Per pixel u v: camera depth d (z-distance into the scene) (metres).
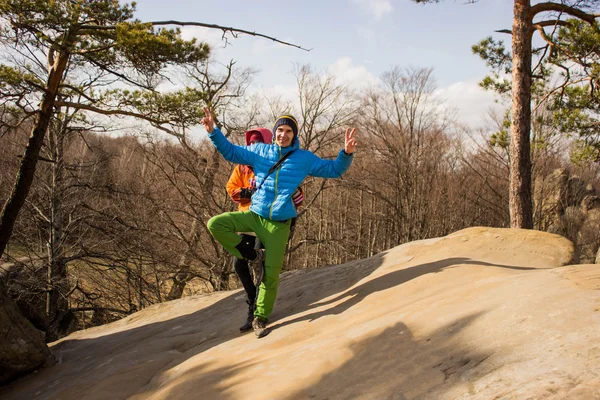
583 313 2.09
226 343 3.86
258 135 4.68
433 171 26.66
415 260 4.45
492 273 3.45
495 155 25.16
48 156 15.46
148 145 18.12
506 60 14.22
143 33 8.74
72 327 16.91
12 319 4.77
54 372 4.77
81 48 9.70
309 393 2.32
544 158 24.20
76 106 10.50
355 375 2.33
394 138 25.50
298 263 27.14
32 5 8.44
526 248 4.36
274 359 2.97
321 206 25.67
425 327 2.56
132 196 17.61
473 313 2.51
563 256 4.18
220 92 18.81
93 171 16.98
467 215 29.17
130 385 3.61
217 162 19.08
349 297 4.02
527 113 10.94
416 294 3.43
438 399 1.85
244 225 3.94
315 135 20.53
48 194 15.43
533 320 2.18
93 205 17.17
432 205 26.47
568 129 14.06
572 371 1.65
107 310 16.48
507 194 27.53
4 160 15.17
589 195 25.39
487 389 1.76
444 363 2.12
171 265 17.91
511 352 1.97
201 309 5.89
